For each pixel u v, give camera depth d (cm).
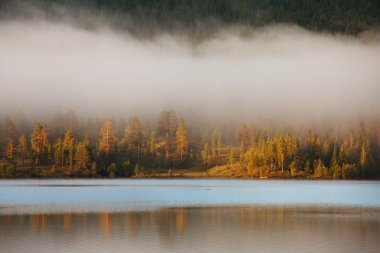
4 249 9581
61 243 10156
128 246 9931
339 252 9500
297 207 17338
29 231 11462
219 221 13362
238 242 10400
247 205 18000
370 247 9938
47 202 18450
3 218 13588
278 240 10612
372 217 14375
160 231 11650
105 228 12000
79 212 15138
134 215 14538
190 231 11688
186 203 18538
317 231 11756
